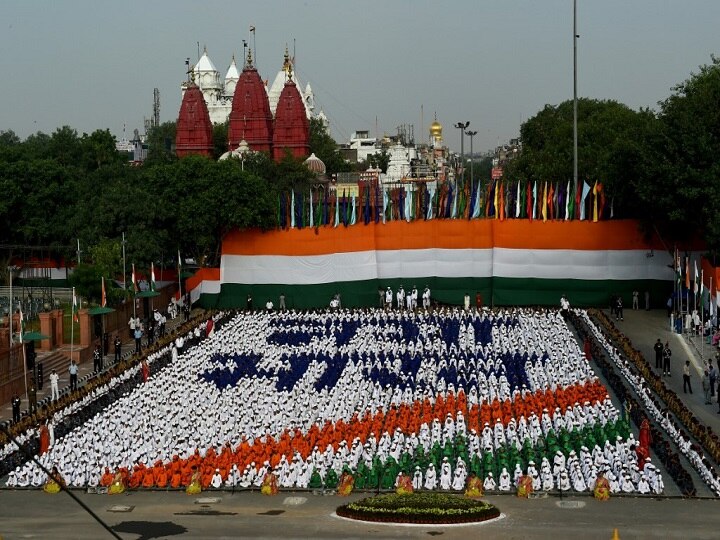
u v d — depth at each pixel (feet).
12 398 264.52
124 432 234.79
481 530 178.29
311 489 208.95
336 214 400.88
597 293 386.32
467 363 296.30
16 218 484.33
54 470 210.59
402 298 388.37
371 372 289.33
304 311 379.76
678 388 284.00
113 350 347.36
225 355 315.17
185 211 395.34
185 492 209.15
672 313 352.90
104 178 518.78
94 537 177.06
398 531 178.09
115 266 377.50
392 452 222.28
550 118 617.62
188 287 410.11
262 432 235.20
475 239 393.50
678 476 205.16
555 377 277.44
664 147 355.15
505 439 234.17
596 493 198.59
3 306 407.23
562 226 387.14
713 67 385.70
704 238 354.74
